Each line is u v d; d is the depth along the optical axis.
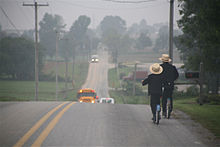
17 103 37.16
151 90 24.44
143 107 35.00
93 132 20.89
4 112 28.78
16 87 189.88
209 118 27.30
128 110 31.91
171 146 17.95
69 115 27.34
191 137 20.25
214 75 86.62
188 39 76.31
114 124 23.83
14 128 21.61
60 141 18.36
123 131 21.45
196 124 24.62
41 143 17.81
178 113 30.48
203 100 39.88
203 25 59.03
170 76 26.83
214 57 68.62
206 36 56.62
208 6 48.81
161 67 24.84
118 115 28.23
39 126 22.36
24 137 19.11
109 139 19.12
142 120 26.02
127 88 160.62
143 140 19.11
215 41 54.22
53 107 32.59
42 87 199.25
